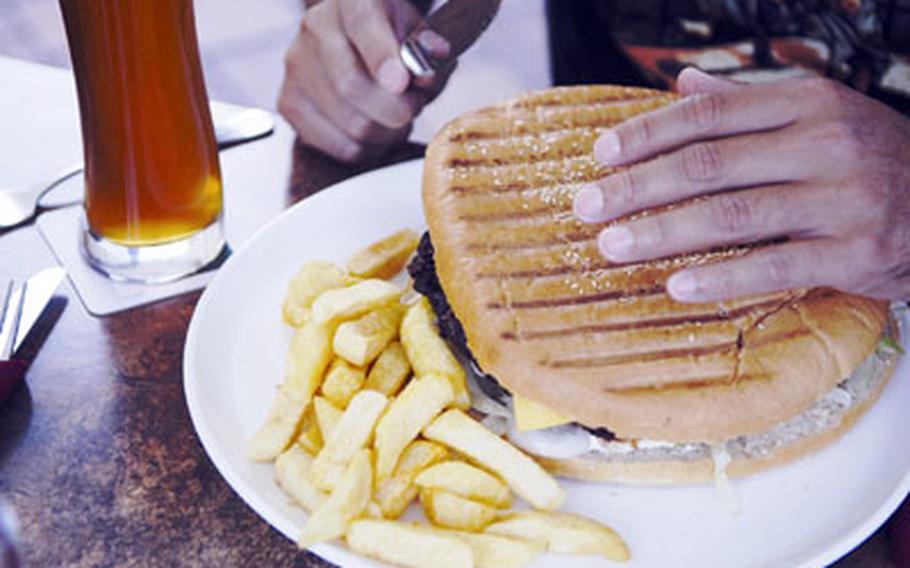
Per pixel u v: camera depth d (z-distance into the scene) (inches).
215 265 21.8
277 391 18.8
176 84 19.4
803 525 16.9
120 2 18.1
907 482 17.2
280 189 23.8
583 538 16.1
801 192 17.5
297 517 16.5
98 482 17.8
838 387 18.3
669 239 17.0
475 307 17.7
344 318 18.3
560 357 17.0
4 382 18.6
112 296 20.9
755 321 17.6
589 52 30.8
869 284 17.8
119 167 19.9
